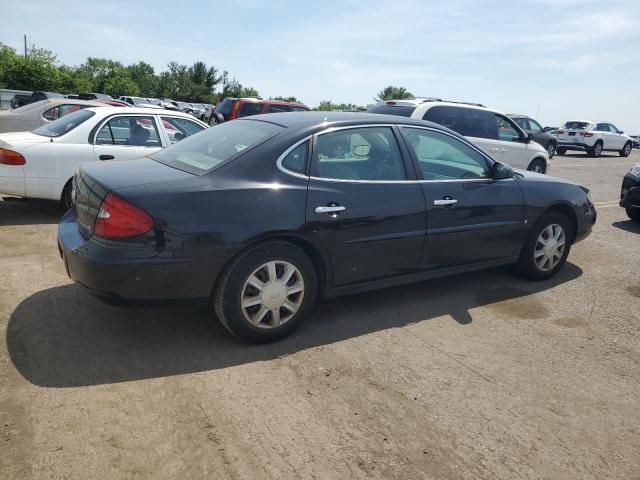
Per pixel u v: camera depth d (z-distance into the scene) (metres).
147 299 3.16
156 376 3.10
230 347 3.50
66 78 48.56
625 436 2.84
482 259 4.64
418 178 4.12
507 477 2.47
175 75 73.69
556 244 5.15
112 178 3.30
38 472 2.29
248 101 15.34
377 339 3.77
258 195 3.37
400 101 9.45
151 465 2.38
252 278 3.40
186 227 3.14
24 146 6.01
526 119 19.73
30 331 3.53
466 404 3.03
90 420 2.66
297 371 3.26
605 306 4.67
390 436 2.70
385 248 3.93
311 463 2.47
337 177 3.72
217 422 2.71
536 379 3.36
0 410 2.69
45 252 5.16
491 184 4.58
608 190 12.30
